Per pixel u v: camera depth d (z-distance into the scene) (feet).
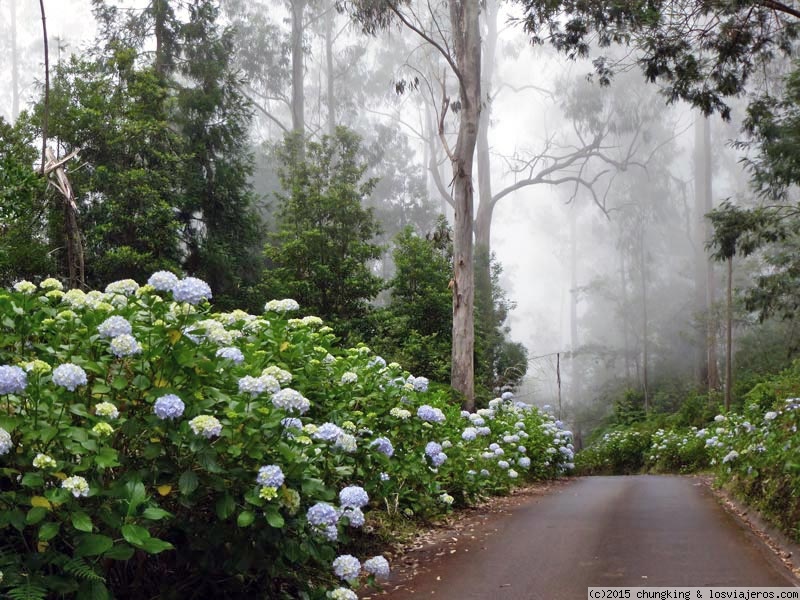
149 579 14.57
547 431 54.60
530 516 30.37
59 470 12.01
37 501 11.28
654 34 46.70
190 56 79.77
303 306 69.46
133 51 69.97
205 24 80.53
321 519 13.83
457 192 64.44
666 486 46.47
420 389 25.77
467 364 63.21
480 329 88.63
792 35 48.60
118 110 65.77
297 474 14.24
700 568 19.56
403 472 24.73
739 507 31.65
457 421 36.70
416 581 19.07
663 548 22.41
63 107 63.05
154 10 78.95
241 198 76.95
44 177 39.91
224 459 13.93
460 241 64.03
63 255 55.67
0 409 12.08
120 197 62.34
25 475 11.39
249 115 81.71
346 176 76.69
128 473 12.66
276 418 14.03
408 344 66.90
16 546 12.27
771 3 43.11
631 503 35.27
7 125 57.52
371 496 23.80
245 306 71.82
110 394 13.61
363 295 71.67
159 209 63.05
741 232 59.72
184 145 71.67
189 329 14.42
